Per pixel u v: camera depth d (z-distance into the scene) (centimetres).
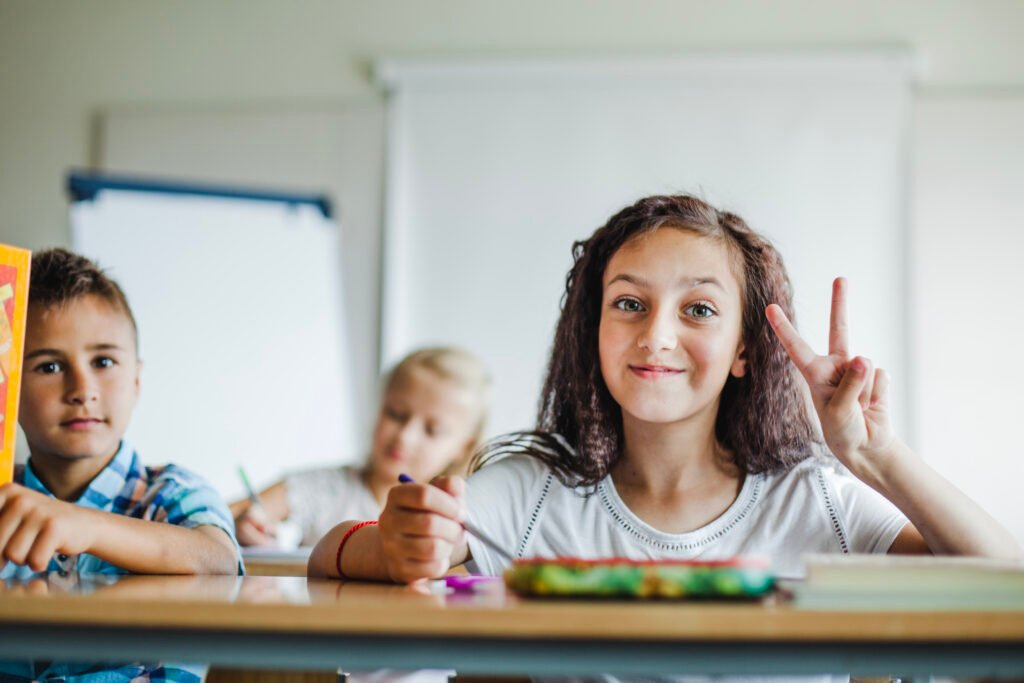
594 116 325
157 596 74
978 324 311
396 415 258
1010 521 305
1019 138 315
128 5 347
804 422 113
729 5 327
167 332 320
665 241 110
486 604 69
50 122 347
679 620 65
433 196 328
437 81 330
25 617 69
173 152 341
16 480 126
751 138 320
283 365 320
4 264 98
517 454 119
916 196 316
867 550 106
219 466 314
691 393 108
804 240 317
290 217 326
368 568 97
